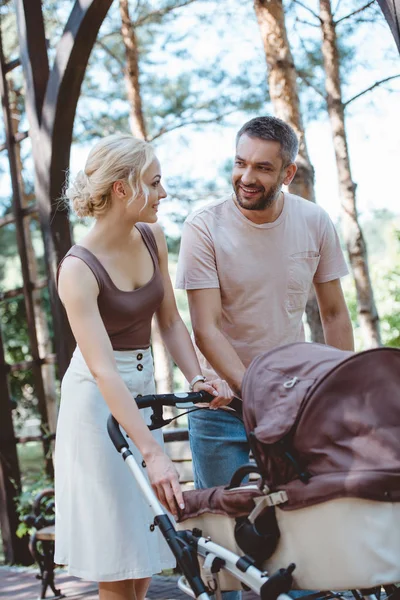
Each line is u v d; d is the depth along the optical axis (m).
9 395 5.71
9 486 5.58
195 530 2.20
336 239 3.00
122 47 9.12
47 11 8.62
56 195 5.04
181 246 2.90
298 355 2.13
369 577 1.85
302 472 1.91
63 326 4.98
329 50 6.58
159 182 2.56
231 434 2.87
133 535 2.53
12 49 9.59
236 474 2.10
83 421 2.56
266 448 1.95
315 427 1.93
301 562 1.95
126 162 2.48
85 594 4.45
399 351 2.00
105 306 2.52
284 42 5.81
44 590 4.44
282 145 2.69
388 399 1.97
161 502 2.27
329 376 1.95
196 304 2.85
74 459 2.57
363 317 6.32
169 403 2.43
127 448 2.30
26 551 5.53
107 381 2.36
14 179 5.51
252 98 8.88
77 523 2.55
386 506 1.85
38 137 5.08
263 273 2.83
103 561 2.50
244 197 2.73
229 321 2.89
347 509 1.86
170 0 8.33
